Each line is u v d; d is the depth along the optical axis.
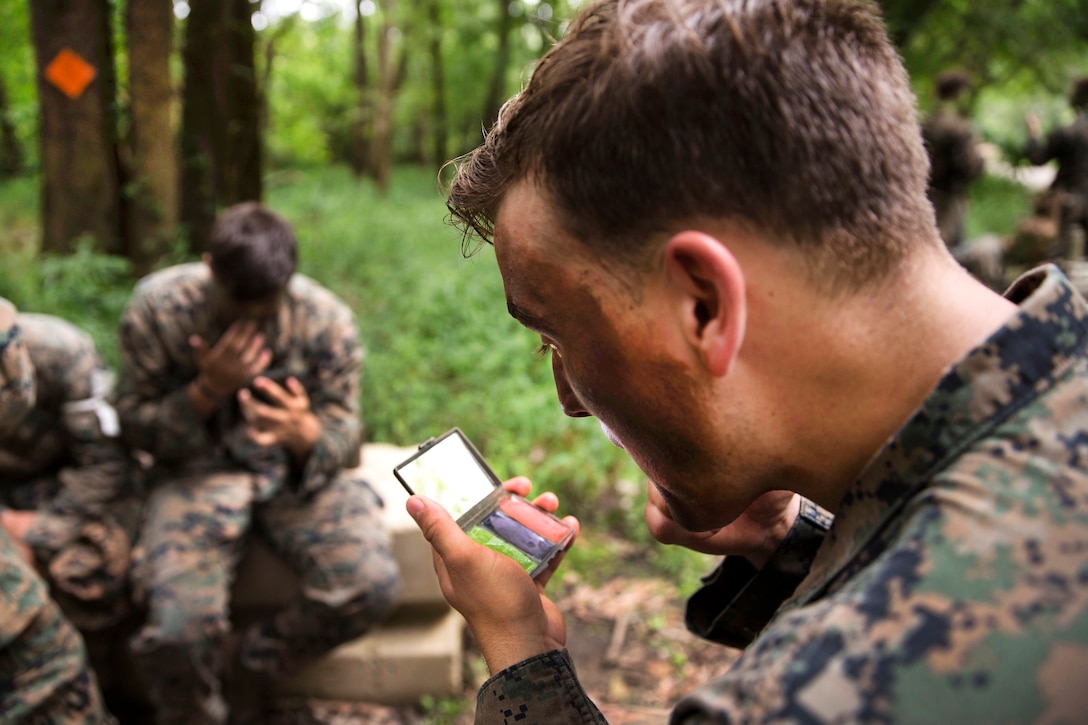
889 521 0.53
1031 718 0.42
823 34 0.55
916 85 10.49
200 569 2.20
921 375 0.55
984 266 5.70
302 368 2.44
